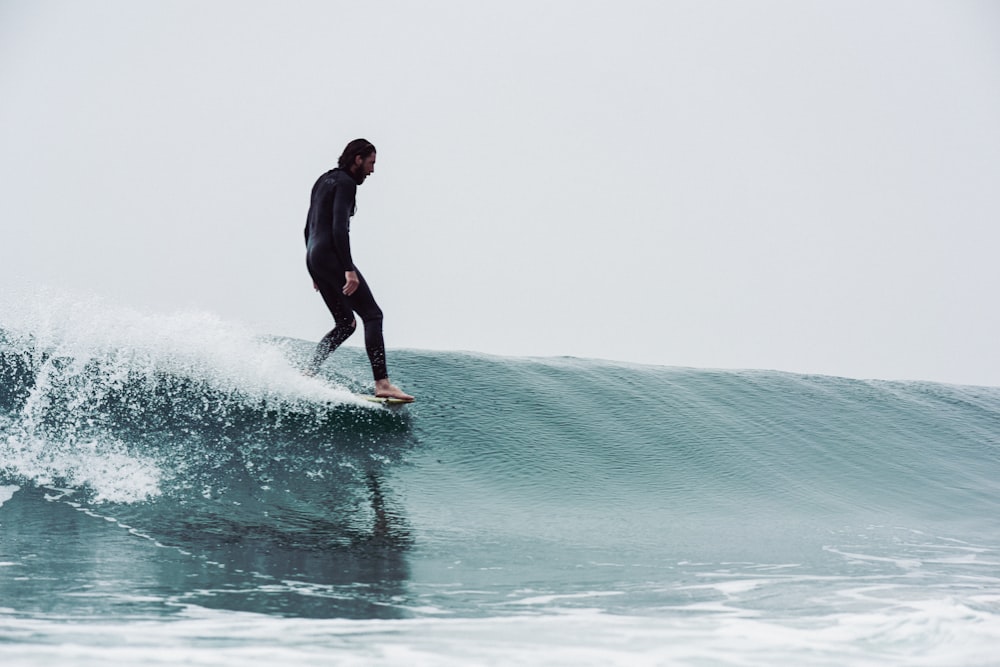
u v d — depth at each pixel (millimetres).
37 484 18703
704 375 32781
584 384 29422
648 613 13383
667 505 22406
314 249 24547
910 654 11484
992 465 29500
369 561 15781
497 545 17688
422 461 22578
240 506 18547
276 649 10727
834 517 23156
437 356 29688
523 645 11453
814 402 32062
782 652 11500
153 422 22203
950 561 18984
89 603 12234
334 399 24844
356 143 25141
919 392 35531
